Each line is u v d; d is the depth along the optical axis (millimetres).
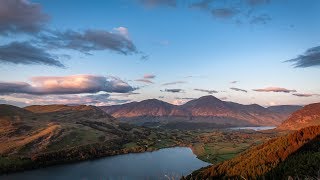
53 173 182875
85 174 178250
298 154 127625
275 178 109562
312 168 97812
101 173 179875
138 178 165000
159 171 181500
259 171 122750
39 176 175000
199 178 141750
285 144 145250
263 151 149000
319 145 132750
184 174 170625
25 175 177875
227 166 147750
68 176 173750
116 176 171125
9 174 180750
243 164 140500
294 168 106688
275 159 132875
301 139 145625
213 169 149250
